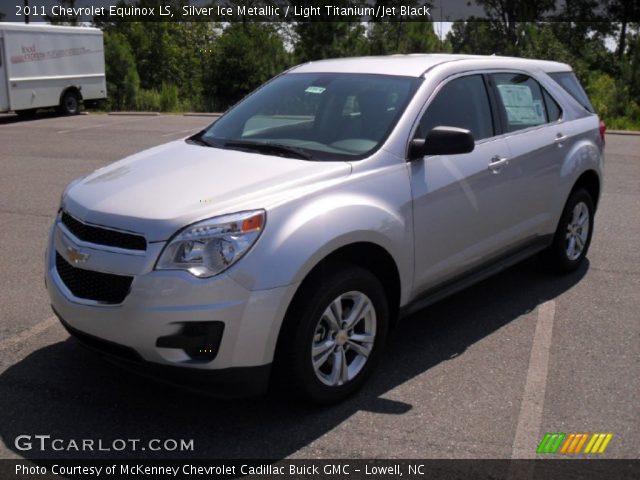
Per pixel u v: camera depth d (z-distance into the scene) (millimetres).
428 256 4414
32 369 4359
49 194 9664
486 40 39594
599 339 4859
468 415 3854
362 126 4461
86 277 3693
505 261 5285
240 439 3625
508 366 4449
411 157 4355
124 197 3799
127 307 3475
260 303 3469
